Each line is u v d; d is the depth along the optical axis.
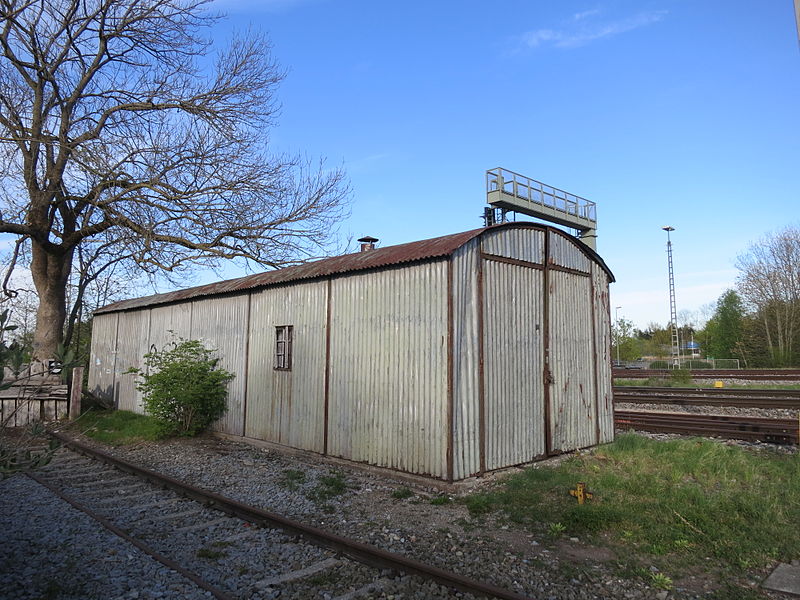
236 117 17.11
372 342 9.07
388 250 9.58
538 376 9.42
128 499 7.38
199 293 13.70
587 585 4.59
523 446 8.92
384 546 5.48
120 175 15.49
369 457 8.88
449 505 6.96
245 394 12.09
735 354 44.62
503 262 8.93
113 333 18.33
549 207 21.17
